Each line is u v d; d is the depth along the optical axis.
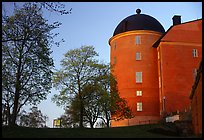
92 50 46.38
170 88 48.34
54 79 44.72
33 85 33.72
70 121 57.56
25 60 32.44
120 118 49.31
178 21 55.00
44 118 70.62
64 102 44.19
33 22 29.36
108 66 47.25
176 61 49.47
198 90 25.45
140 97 52.59
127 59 54.88
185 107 47.59
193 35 50.97
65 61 45.75
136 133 29.53
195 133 28.80
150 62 54.16
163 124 34.75
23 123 60.38
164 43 49.97
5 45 31.86
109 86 47.25
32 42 28.09
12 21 28.53
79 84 44.97
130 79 53.72
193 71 49.34
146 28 55.62
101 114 46.59
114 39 58.03
